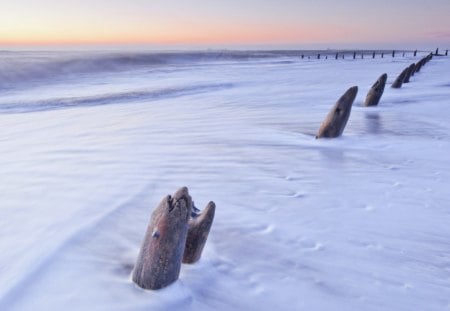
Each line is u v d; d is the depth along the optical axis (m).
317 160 6.07
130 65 40.78
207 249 3.22
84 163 5.79
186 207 2.51
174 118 10.13
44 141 7.36
